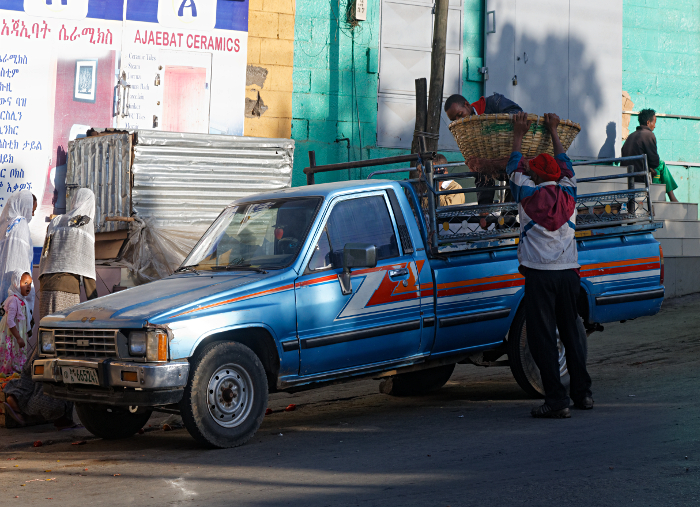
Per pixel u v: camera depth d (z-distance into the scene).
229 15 12.57
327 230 6.49
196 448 5.99
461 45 14.37
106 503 4.53
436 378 8.29
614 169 14.68
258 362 6.00
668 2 16.08
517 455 5.16
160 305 5.74
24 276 8.12
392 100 13.84
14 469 5.61
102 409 6.48
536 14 14.77
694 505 3.94
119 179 10.08
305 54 13.20
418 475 4.80
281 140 10.96
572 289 6.59
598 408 6.69
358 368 6.52
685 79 16.27
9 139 11.42
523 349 7.34
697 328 11.23
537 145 6.95
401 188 7.07
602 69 15.31
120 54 11.95
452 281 6.99
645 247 7.88
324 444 5.91
